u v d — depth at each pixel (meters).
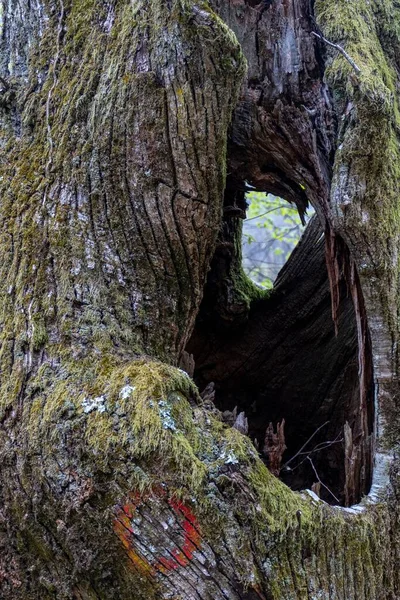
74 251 1.96
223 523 1.66
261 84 2.39
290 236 8.55
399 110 2.68
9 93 2.21
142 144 2.03
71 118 2.08
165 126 2.03
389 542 2.10
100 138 2.04
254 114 2.39
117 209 2.02
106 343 1.87
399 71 2.77
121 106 2.04
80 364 1.82
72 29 2.20
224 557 1.65
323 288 3.25
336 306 2.48
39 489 1.72
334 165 2.18
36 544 1.78
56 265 1.95
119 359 1.84
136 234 2.03
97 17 2.18
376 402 2.25
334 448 3.11
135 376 1.75
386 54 2.74
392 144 2.45
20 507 1.77
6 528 1.81
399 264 2.27
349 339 3.14
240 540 1.67
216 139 2.08
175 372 1.81
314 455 3.16
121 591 1.72
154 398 1.70
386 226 2.19
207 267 2.24
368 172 2.13
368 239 2.15
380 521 2.08
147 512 1.64
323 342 3.24
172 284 2.11
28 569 1.81
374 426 2.30
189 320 2.22
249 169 2.56
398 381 2.21
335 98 2.21
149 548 1.64
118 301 1.97
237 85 2.11
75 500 1.67
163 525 1.63
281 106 2.38
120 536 1.65
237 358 3.30
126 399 1.70
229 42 2.03
